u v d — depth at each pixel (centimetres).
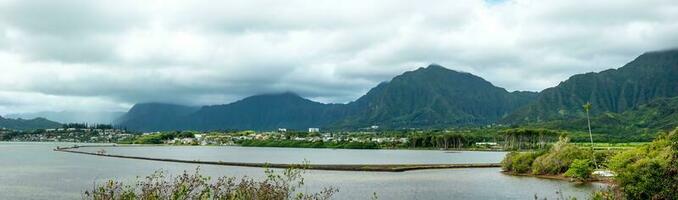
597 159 10550
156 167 14088
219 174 11294
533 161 11581
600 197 3453
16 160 17338
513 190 8031
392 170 12731
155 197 1828
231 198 1867
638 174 4216
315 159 19700
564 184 8919
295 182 6462
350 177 10562
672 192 4006
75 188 8194
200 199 1850
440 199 6975
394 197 7162
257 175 10844
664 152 6425
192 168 13725
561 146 11275
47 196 7188
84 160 17800
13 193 7538
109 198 1814
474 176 10975
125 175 11050
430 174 11619
